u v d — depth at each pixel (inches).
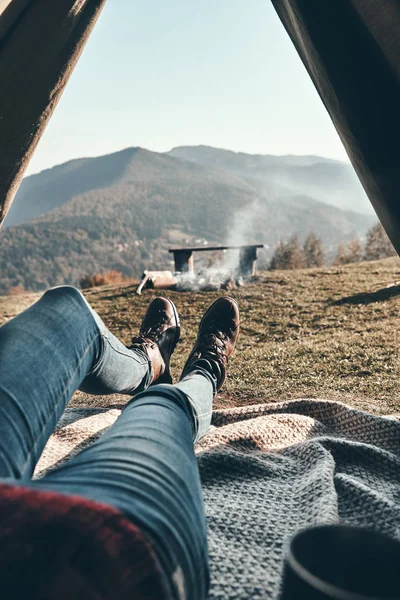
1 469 32.2
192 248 461.7
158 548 23.7
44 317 49.1
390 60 52.2
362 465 69.5
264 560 45.9
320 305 316.2
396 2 48.4
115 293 429.4
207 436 77.7
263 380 158.7
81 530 20.6
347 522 53.2
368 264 551.5
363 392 137.3
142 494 27.9
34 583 19.6
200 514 32.2
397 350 184.9
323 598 20.6
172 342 99.3
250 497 59.1
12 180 66.8
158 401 46.0
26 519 20.5
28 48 58.7
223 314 95.7
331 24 52.7
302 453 71.7
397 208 58.7
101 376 64.6
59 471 31.4
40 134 65.9
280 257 3356.3
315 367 171.3
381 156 56.2
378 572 24.2
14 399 37.9
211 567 44.1
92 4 61.4
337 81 54.7
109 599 20.3
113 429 38.4
